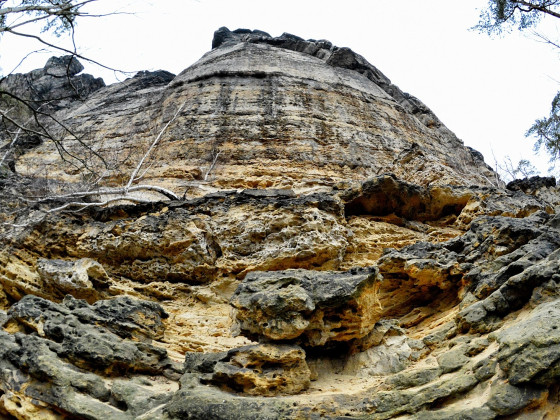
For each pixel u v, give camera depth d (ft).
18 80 88.07
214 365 31.35
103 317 35.81
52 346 32.53
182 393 29.19
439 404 26.99
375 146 96.43
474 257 40.34
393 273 41.16
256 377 29.76
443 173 67.92
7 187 60.85
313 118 97.66
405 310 41.45
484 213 54.39
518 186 69.97
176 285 48.60
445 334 33.88
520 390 24.61
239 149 88.99
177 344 40.24
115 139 103.19
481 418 24.45
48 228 52.90
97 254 51.29
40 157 95.04
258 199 52.42
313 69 115.85
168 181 81.30
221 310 46.75
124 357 32.45
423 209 58.44
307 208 50.19
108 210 54.75
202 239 49.55
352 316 32.27
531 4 49.80
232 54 119.65
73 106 127.75
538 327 25.85
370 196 56.24
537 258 34.53
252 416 27.12
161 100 110.22
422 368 30.25
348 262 49.85
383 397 27.84
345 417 27.07
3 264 48.93
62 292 45.68
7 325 36.11
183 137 93.20
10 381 31.27
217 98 101.55
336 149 91.56
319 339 31.78
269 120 95.61
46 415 29.53
